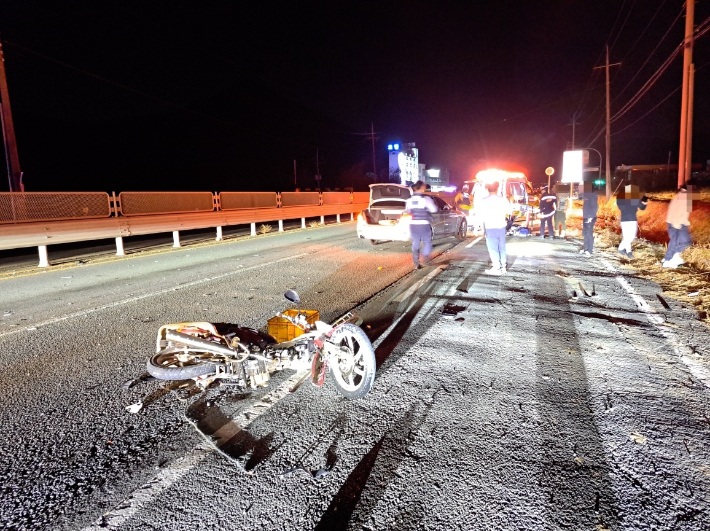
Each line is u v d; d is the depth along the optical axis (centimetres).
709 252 980
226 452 313
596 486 274
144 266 1079
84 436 334
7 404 383
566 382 415
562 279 852
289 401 385
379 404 378
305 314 433
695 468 290
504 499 263
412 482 279
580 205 3688
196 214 1572
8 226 1030
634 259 1072
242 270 987
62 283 888
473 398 386
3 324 607
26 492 274
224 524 246
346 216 3394
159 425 349
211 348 364
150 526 246
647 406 370
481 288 781
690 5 1808
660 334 542
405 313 634
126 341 535
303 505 260
